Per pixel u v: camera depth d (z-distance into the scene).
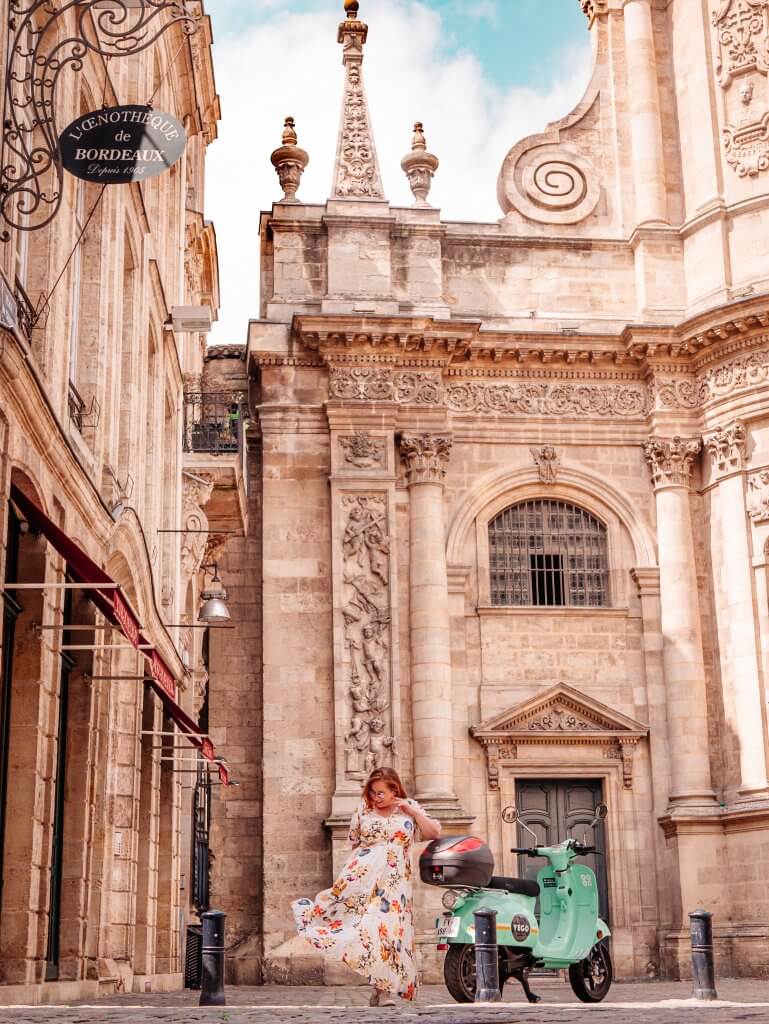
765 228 35.91
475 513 35.50
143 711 25.19
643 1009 11.88
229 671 35.16
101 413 19.34
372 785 9.96
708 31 38.03
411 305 36.19
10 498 14.09
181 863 30.02
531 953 16.83
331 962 31.41
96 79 18.91
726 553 34.56
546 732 34.03
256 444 36.09
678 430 35.91
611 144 39.00
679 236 37.31
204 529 30.48
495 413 36.06
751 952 31.69
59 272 16.31
